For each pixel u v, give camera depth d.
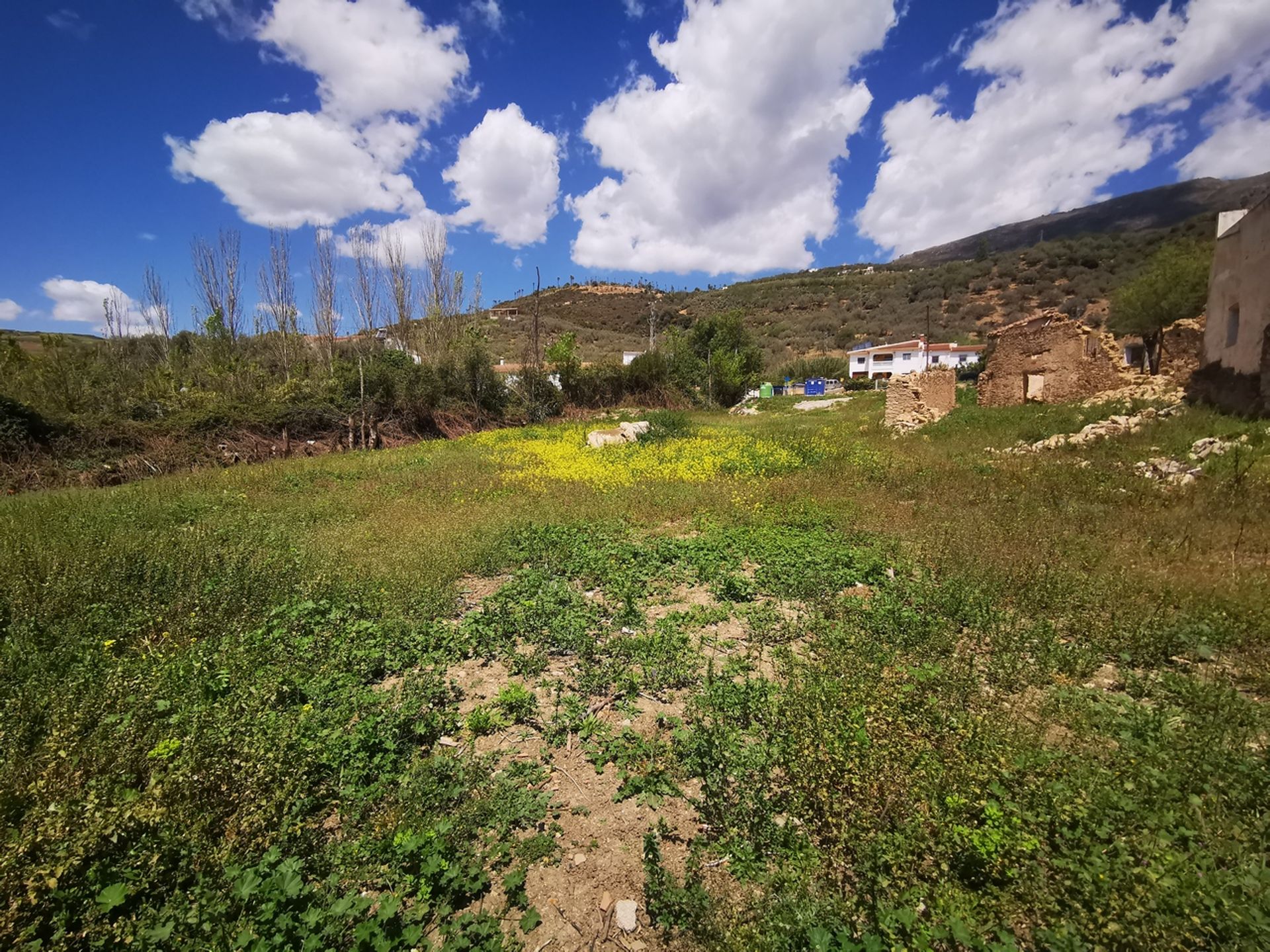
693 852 2.70
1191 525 6.44
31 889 2.16
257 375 21.81
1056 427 13.16
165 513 8.79
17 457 12.78
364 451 18.56
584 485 11.16
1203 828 2.46
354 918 2.33
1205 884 2.12
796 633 4.80
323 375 24.28
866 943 2.07
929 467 10.84
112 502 9.59
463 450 17.62
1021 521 7.12
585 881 2.64
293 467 13.98
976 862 2.37
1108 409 13.52
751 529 7.73
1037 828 2.51
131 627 4.71
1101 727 3.23
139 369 24.27
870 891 2.32
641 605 5.62
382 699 3.88
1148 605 4.71
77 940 2.20
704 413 30.83
